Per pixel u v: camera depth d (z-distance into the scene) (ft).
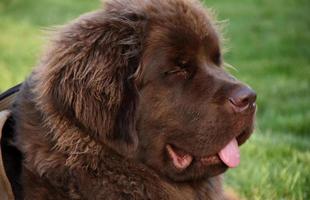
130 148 15.99
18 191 16.49
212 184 18.07
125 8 17.13
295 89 56.75
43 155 16.14
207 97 16.31
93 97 15.79
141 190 16.40
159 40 16.55
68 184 16.01
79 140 15.93
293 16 97.45
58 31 17.31
